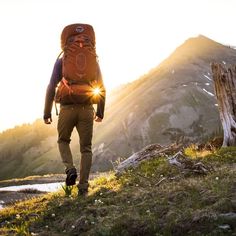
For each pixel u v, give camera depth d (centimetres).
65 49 411
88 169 430
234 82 602
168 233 291
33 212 393
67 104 421
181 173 424
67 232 331
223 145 603
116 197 381
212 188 350
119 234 305
